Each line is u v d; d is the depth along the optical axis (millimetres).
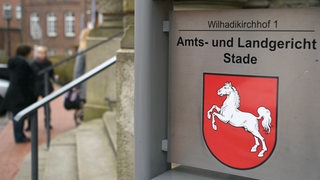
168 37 2467
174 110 2443
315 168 2076
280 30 2113
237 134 2254
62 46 47125
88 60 7852
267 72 2160
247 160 2234
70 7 46281
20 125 7680
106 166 4898
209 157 2350
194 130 2389
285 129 2131
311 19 2043
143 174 2463
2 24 49781
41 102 3980
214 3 4469
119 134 3516
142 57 2412
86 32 9117
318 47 2035
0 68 13203
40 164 5734
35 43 48750
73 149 6250
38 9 48312
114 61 4012
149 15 2391
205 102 2342
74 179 4957
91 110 7848
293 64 2094
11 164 6289
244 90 2223
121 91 3502
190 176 2455
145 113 2438
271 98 2154
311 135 2074
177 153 2453
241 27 2211
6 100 7688
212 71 2309
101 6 7895
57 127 9234
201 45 2330
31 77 7680
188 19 2355
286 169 2141
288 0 5742
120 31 7473
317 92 2049
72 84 4047
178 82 2416
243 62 2217
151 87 2430
